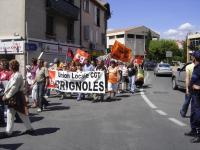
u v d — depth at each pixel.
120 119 10.99
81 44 39.56
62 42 33.88
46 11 30.08
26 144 7.91
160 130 9.26
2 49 26.55
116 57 21.03
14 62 8.82
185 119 10.97
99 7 47.12
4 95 8.77
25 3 26.84
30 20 27.52
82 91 16.55
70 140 8.21
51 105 14.64
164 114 11.97
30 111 12.95
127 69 20.67
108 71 16.78
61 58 33.03
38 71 13.02
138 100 16.33
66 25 35.25
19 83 8.76
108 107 13.90
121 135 8.67
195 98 8.34
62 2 32.44
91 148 7.45
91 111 12.82
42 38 29.44
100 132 9.06
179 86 21.42
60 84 17.03
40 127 9.84
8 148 7.57
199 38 23.31
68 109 13.41
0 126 10.17
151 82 30.86
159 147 7.48
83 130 9.34
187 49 24.36
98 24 47.12
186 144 7.75
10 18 27.16
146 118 11.15
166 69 41.97
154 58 101.62
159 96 18.27
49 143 7.96
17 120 10.73
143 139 8.23
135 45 105.81
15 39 26.80
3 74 11.36
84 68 17.03
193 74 8.40
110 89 16.56
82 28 40.03
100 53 44.31
